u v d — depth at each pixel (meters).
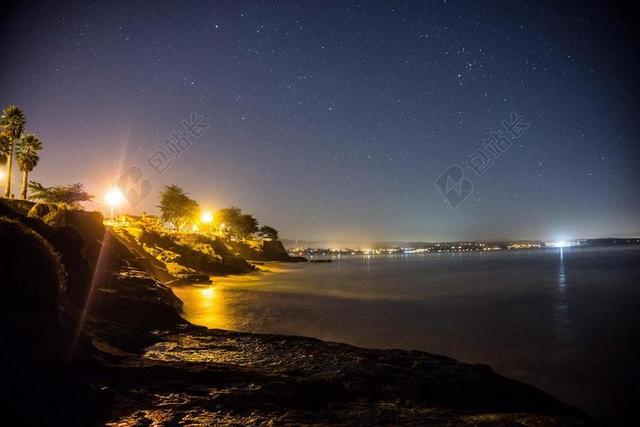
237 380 7.87
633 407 11.54
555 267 82.44
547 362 15.71
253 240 130.00
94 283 17.44
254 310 27.08
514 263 110.31
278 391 7.50
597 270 69.44
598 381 13.59
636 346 18.12
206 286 41.06
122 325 13.21
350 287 46.28
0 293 7.07
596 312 27.53
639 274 58.50
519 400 9.19
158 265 42.53
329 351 11.62
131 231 48.09
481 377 10.16
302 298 34.81
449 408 7.99
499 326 22.69
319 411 7.06
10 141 49.66
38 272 7.68
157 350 11.12
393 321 24.11
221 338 12.86
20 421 5.22
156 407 6.29
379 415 7.04
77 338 8.09
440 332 21.00
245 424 5.99
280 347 11.95
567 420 7.16
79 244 18.67
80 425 5.42
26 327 6.98
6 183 49.19
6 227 7.72
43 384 6.36
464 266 100.88
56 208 23.38
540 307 30.09
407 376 9.59
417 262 140.50
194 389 7.22
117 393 6.59
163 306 16.70
